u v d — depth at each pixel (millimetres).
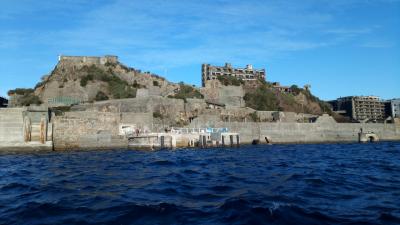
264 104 123000
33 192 19094
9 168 34812
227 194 17672
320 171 27594
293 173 25969
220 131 79562
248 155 49625
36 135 66625
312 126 95875
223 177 24422
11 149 65062
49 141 67000
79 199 16516
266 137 89562
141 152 59969
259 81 139000
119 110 86188
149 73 117938
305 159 41406
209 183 21578
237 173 26766
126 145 72375
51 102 97812
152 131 76188
